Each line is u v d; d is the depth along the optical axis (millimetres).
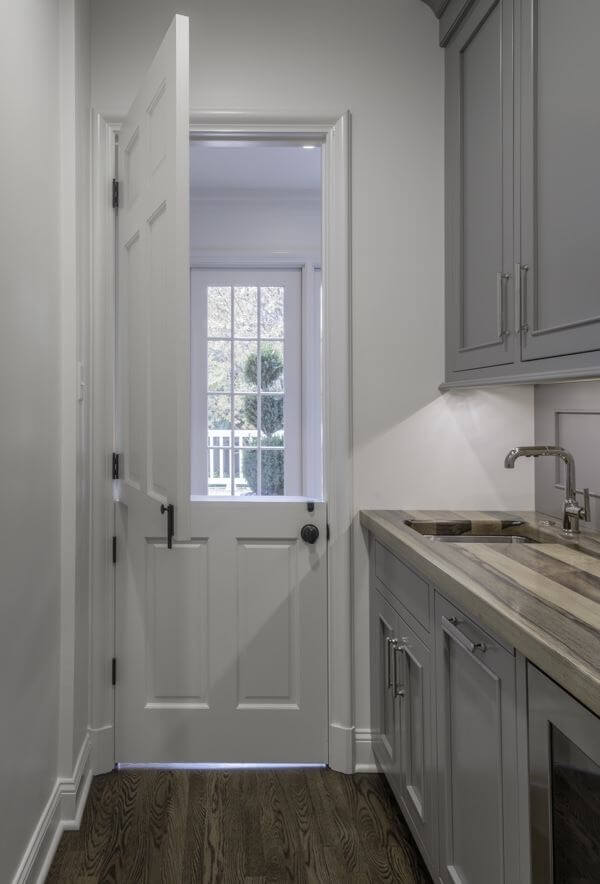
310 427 4094
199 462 4117
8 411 1483
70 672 2014
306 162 3564
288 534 2393
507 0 1803
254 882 1767
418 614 1740
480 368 2025
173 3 2324
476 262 2080
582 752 914
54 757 1945
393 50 2359
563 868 979
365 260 2365
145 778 2309
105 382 2305
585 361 1410
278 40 2348
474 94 2088
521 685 1110
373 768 2357
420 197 2367
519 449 1897
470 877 1371
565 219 1499
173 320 1711
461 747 1433
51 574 1897
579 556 1598
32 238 1685
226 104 2336
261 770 2373
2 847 1463
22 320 1594
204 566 2389
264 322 4125
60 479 2002
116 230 2350
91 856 1870
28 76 1647
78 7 2064
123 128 2254
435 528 2115
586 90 1399
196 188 3941
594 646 955
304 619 2395
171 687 2379
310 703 2400
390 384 2375
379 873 1806
